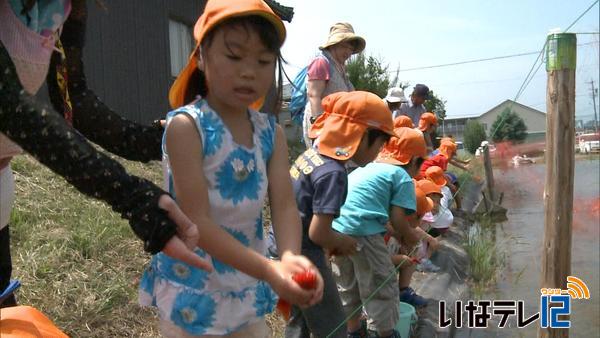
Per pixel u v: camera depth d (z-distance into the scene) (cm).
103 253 416
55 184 511
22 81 159
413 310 438
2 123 125
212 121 173
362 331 379
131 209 129
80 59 191
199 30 172
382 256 367
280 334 395
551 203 420
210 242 160
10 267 191
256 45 165
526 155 1089
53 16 163
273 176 188
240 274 184
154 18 980
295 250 178
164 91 1001
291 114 502
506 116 766
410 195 383
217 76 168
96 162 125
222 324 181
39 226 422
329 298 308
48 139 123
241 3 164
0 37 151
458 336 489
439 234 657
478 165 1191
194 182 166
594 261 693
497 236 867
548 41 411
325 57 451
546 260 425
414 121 877
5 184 173
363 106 307
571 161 415
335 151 304
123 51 907
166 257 185
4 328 147
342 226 363
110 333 338
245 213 178
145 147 191
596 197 1083
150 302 190
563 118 410
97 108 189
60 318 332
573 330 485
